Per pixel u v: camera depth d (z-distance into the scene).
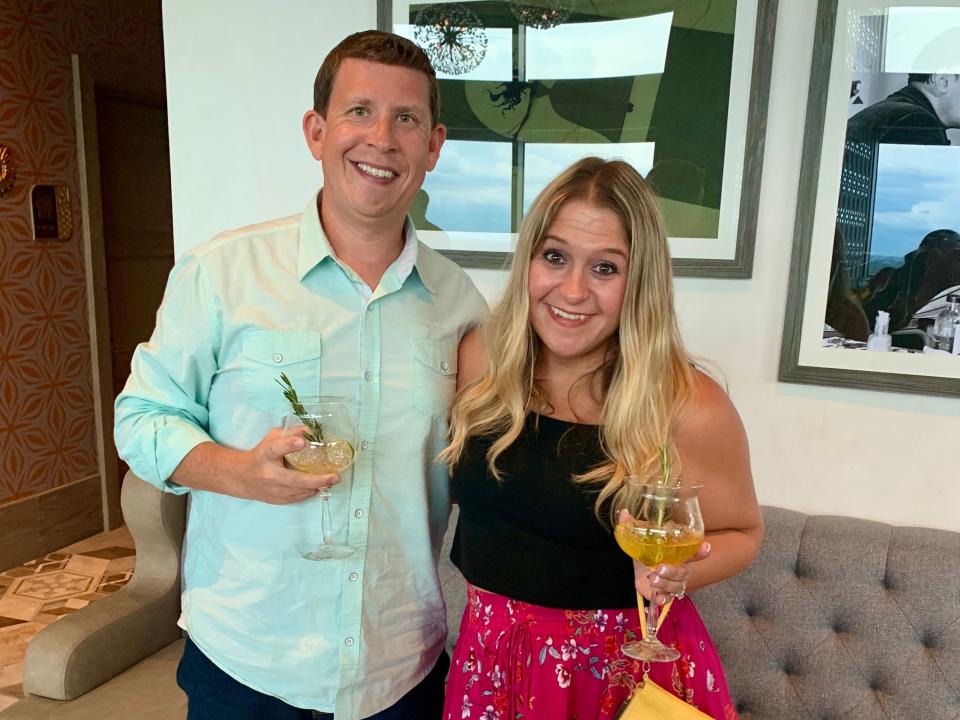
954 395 1.78
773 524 1.84
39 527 3.63
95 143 3.78
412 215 2.18
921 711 1.64
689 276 1.96
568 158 2.03
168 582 2.12
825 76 1.78
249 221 2.35
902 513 1.90
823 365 1.88
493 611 1.27
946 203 1.75
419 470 1.30
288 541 1.21
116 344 4.09
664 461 1.08
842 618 1.73
